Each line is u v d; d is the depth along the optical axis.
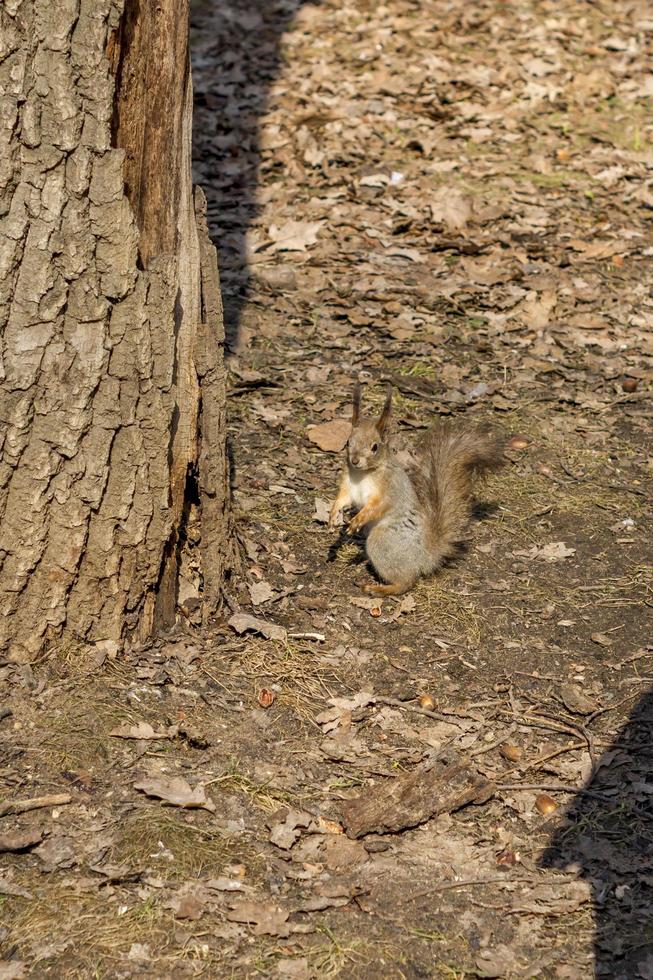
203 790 8.02
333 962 6.90
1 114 7.79
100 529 8.70
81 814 7.71
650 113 21.39
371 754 8.62
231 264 16.28
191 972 6.75
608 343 14.96
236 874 7.43
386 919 7.23
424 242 16.98
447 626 10.13
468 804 8.27
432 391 13.84
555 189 18.62
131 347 8.35
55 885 7.21
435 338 14.85
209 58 22.73
